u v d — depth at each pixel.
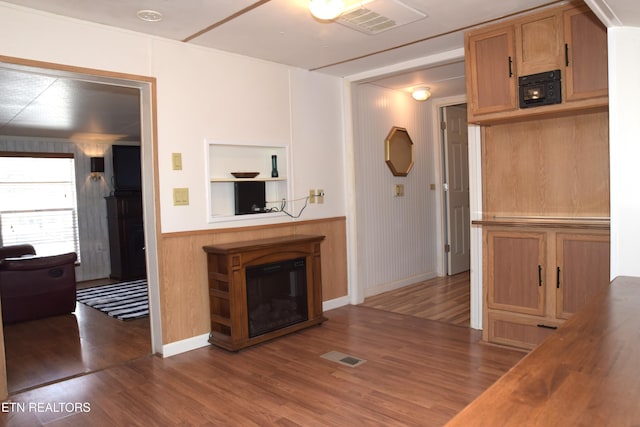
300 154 4.20
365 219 4.93
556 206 3.21
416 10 2.84
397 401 2.46
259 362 3.10
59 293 4.55
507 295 3.17
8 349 3.58
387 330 3.73
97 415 2.43
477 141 3.51
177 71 3.30
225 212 3.77
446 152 5.91
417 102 5.67
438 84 4.98
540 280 3.01
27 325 4.29
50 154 6.62
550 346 1.25
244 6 2.69
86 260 6.92
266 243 3.48
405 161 5.42
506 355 3.06
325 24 3.02
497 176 3.46
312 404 2.46
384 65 4.14
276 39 3.31
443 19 3.00
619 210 2.23
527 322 3.09
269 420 2.30
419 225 5.70
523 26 2.96
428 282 5.64
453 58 3.72
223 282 3.37
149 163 3.24
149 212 3.29
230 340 3.30
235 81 3.66
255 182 3.88
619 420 0.87
